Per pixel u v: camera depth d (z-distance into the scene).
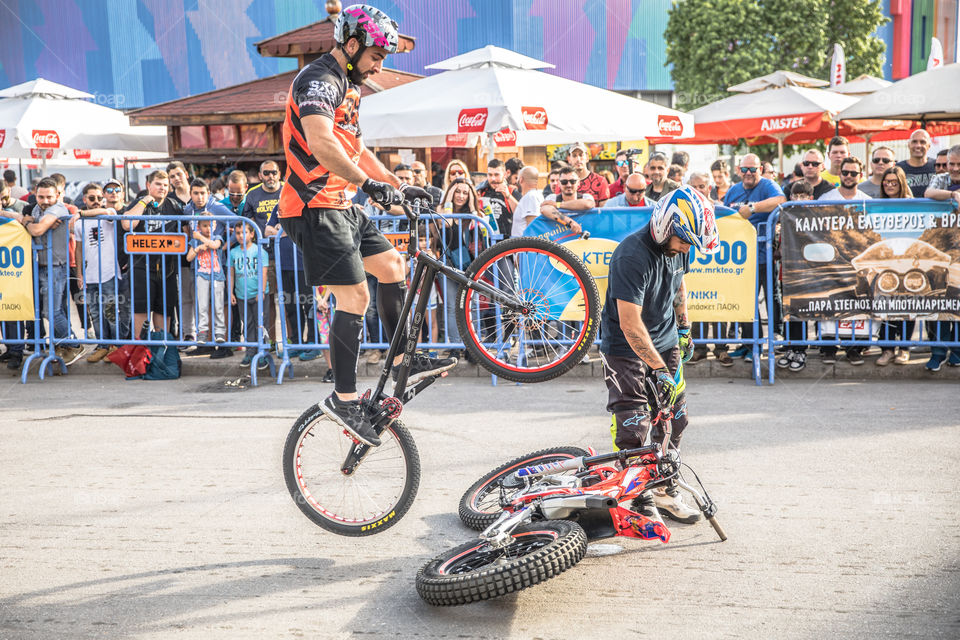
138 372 7.97
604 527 3.72
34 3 27.55
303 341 8.30
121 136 12.42
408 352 3.78
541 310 6.12
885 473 4.85
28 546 4.07
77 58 27.66
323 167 3.58
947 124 13.02
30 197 9.81
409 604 3.44
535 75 9.05
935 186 7.59
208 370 8.19
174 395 7.30
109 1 27.27
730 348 8.01
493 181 8.62
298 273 7.88
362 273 3.68
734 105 12.21
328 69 3.56
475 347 3.83
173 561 3.88
